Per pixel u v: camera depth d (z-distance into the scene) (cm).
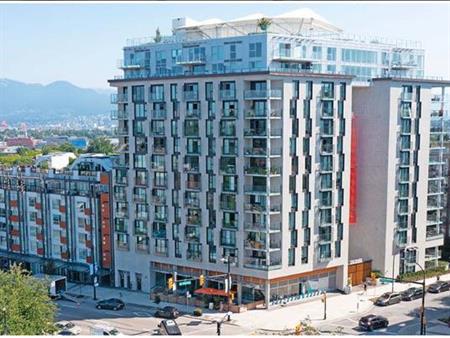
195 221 9412
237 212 9031
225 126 9050
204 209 9331
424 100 10512
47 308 7138
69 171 11538
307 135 9112
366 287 9956
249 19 10238
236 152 8975
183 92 9406
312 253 9306
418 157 10544
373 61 10619
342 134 9506
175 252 9688
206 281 9438
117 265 10444
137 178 10025
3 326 6375
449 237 12288
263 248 8894
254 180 8938
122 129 10256
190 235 9512
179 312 8862
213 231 9281
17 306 6738
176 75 9662
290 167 8969
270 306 8931
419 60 11425
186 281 8419
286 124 8869
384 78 10069
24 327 6619
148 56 10475
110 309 9125
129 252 10250
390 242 10306
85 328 8169
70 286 10562
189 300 9238
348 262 9925
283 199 8912
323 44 9806
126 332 8012
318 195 9319
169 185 9662
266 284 8888
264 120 8781
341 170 9550
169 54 10206
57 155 17162
